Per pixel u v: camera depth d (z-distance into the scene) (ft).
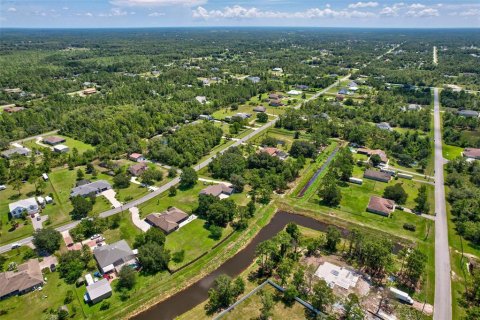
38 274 318.04
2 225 404.16
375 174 524.93
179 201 461.78
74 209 423.64
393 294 300.40
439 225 410.31
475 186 487.20
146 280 323.57
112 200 462.60
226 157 552.00
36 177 510.17
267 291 308.60
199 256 359.05
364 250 332.60
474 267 339.16
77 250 347.77
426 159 576.20
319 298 282.77
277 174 532.32
